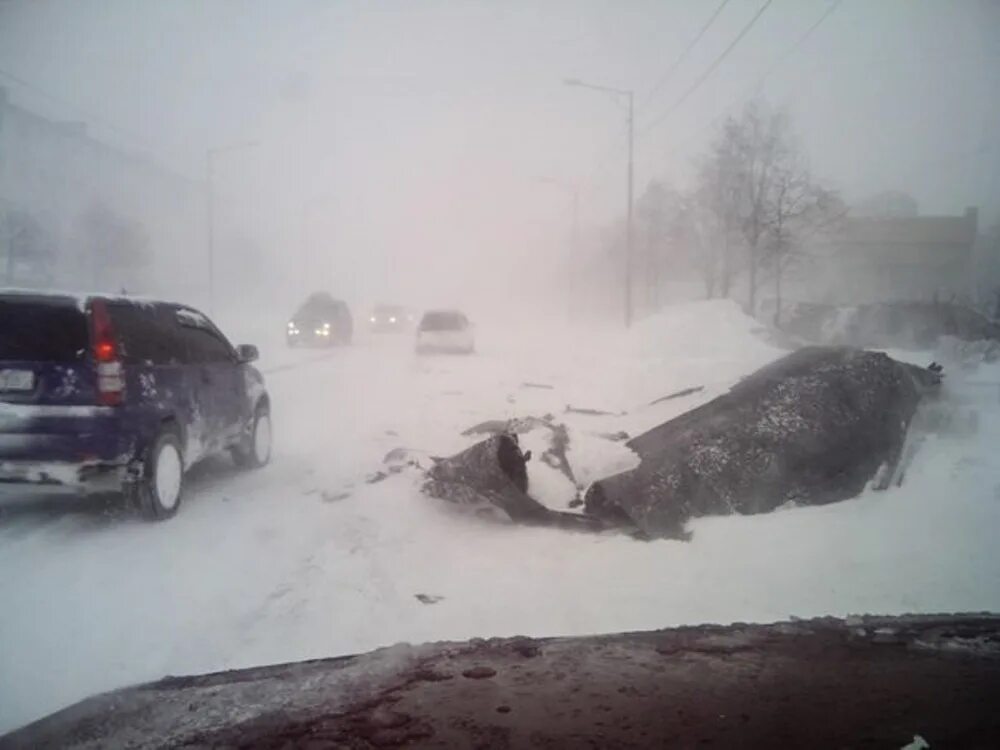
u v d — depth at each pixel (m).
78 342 7.19
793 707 3.70
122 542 7.02
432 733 3.50
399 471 9.52
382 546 6.94
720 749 3.33
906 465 8.48
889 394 8.67
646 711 3.68
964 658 4.29
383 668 4.29
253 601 5.71
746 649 4.45
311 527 7.51
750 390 8.54
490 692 3.92
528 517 7.48
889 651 4.40
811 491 7.66
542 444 8.62
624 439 9.55
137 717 3.84
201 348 9.07
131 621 5.35
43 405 7.09
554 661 4.31
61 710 4.05
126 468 7.28
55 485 7.17
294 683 4.15
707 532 6.98
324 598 5.76
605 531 7.22
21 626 5.26
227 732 3.61
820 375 8.55
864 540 6.79
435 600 5.73
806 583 5.96
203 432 8.64
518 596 5.78
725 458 7.58
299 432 12.84
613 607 5.57
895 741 3.38
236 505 8.33
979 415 10.14
